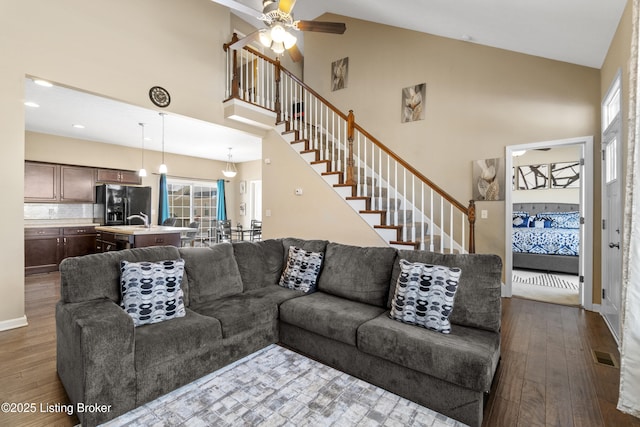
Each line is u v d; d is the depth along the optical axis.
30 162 5.58
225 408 1.80
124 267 2.14
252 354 2.45
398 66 5.16
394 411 1.78
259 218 9.45
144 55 3.98
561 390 1.99
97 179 6.44
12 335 2.77
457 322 2.14
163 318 2.11
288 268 3.05
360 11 5.09
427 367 1.77
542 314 3.46
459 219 4.49
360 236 4.28
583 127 3.65
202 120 4.63
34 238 5.38
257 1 5.30
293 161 5.05
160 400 1.86
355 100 5.66
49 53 3.20
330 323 2.24
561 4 2.50
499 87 4.21
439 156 4.71
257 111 5.08
